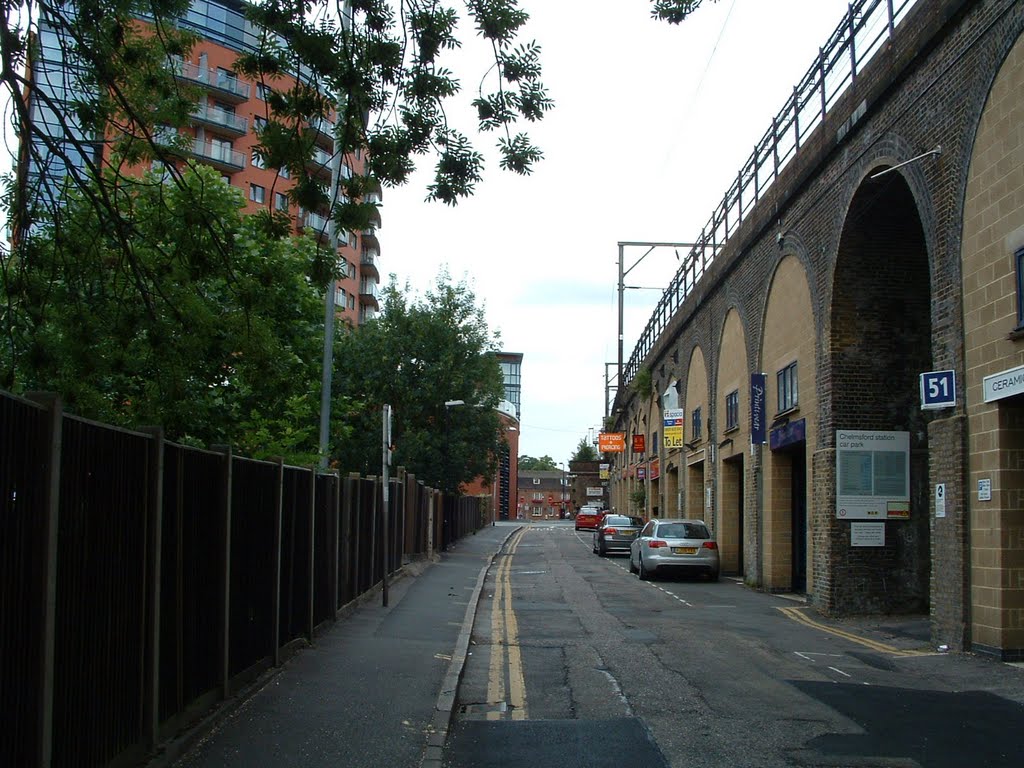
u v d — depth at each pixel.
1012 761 6.46
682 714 7.94
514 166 8.50
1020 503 10.60
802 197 17.88
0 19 6.74
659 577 23.33
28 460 4.30
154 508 5.92
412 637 11.66
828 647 12.00
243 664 8.17
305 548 10.72
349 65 7.75
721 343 25.61
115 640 5.34
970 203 11.30
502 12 7.82
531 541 45.59
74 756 4.77
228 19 45.50
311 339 19.25
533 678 9.65
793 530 19.83
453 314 33.50
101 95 8.63
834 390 16.08
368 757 6.41
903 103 13.16
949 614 11.60
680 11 7.88
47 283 8.87
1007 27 10.50
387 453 14.91
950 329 11.74
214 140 45.88
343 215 8.17
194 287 9.77
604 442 57.22
